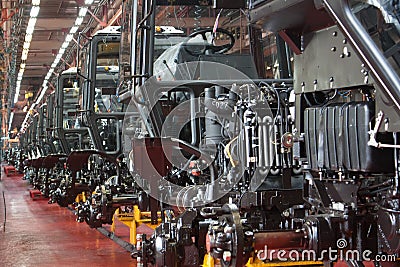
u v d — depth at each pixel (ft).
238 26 19.43
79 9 55.88
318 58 11.75
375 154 10.36
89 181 32.17
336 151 11.13
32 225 32.60
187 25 20.44
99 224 24.22
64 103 43.93
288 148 13.29
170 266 14.16
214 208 12.52
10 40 73.46
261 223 14.80
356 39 8.79
